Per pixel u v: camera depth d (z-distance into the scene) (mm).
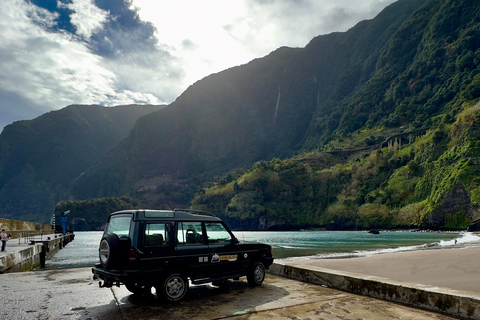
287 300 6617
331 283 7988
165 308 6020
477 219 117062
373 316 5574
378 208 173000
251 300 6609
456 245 45250
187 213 7145
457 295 5641
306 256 33281
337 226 193375
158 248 6266
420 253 26656
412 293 6305
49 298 6840
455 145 160250
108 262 5945
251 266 8008
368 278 7273
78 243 80375
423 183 163875
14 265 17438
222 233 7676
